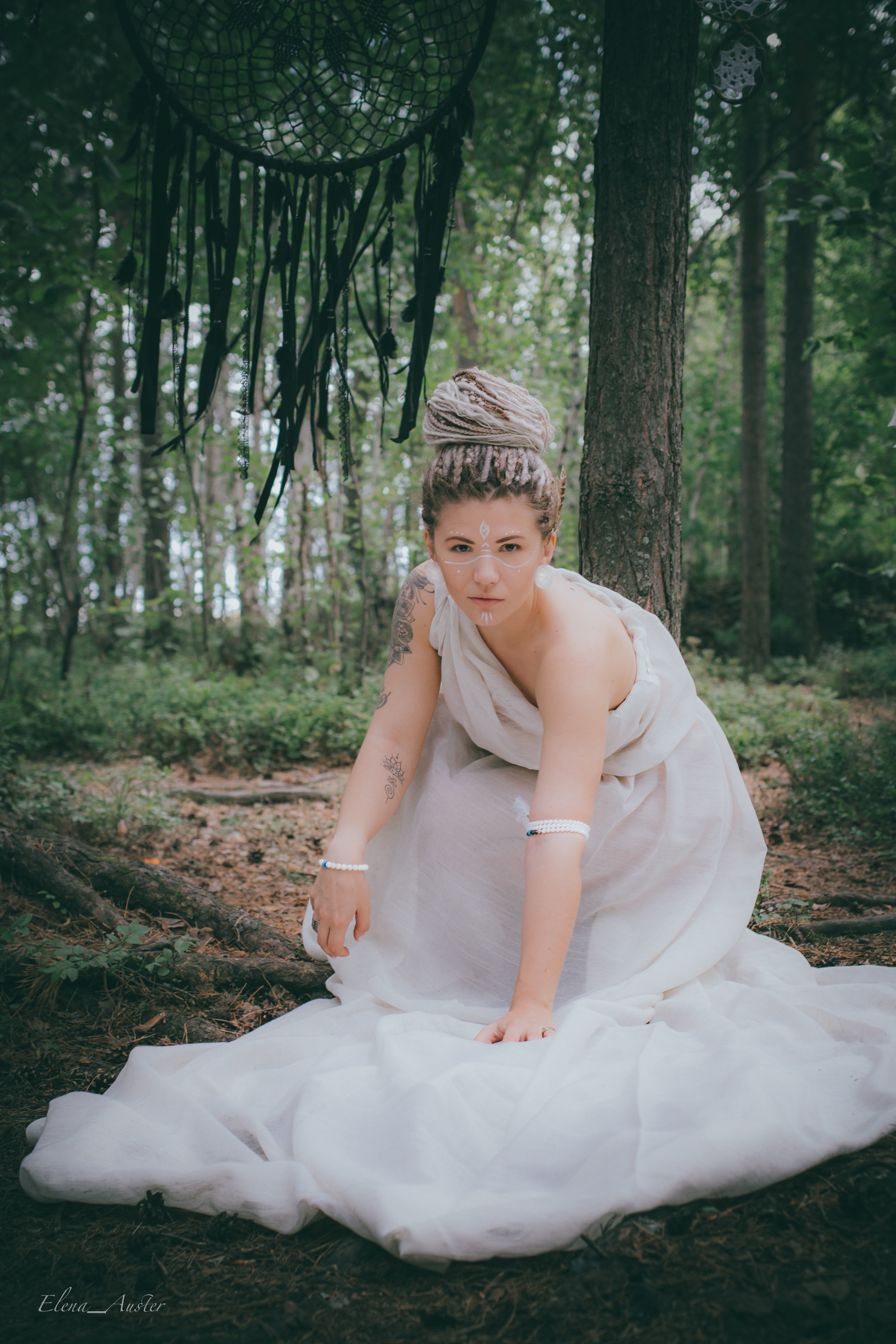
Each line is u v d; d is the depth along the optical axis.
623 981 2.21
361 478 10.38
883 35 10.26
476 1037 1.91
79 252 8.12
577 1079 1.75
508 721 2.20
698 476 19.20
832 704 8.52
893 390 6.88
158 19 2.45
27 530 10.30
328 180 2.67
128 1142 1.69
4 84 6.69
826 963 2.74
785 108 12.27
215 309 2.56
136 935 2.74
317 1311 1.31
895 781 4.99
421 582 2.28
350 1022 2.15
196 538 11.42
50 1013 2.46
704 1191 1.46
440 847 2.32
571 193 11.44
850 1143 1.58
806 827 4.82
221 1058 1.92
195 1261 1.47
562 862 1.94
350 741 7.50
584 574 3.44
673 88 3.27
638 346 3.31
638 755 2.31
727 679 12.29
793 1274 1.32
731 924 2.31
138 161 2.52
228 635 12.93
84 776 5.68
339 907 2.07
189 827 4.91
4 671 10.19
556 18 10.61
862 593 16.22
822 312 17.95
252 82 2.54
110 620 13.79
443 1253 1.35
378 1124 1.63
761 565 13.14
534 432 1.85
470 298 10.79
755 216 12.59
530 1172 1.51
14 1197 1.66
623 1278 1.32
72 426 11.66
